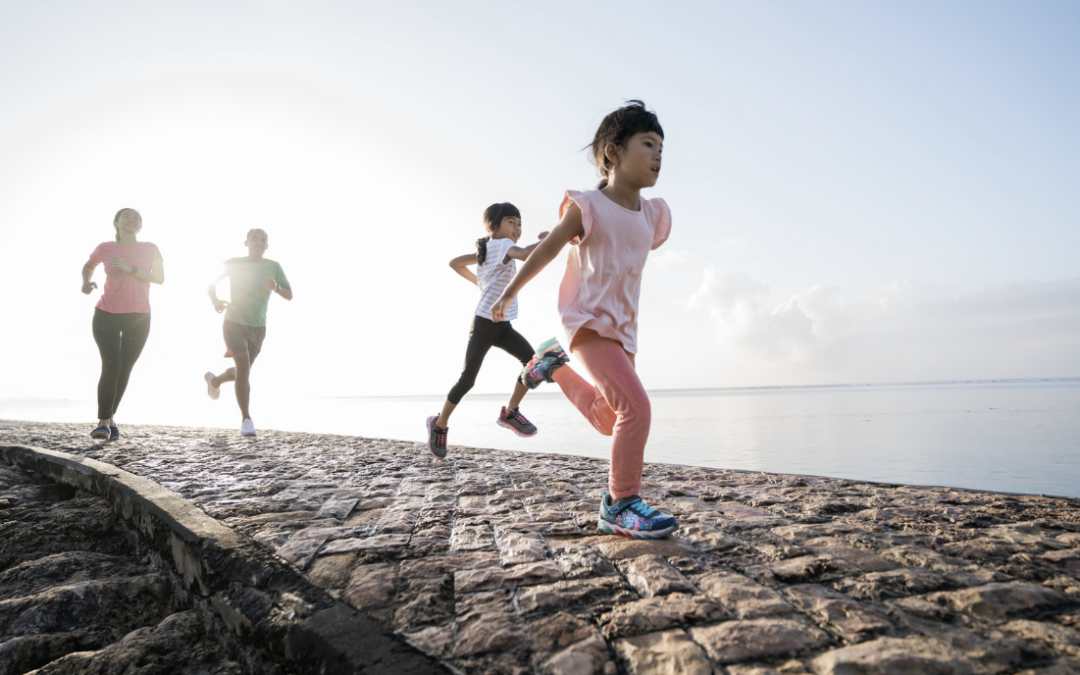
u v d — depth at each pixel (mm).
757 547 1840
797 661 1118
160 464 3512
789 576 1565
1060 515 2234
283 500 2584
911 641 1183
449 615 1371
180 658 1646
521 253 3525
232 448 4410
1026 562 1666
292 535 2021
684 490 2879
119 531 2635
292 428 15234
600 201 2068
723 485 3033
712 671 1083
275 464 3652
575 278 2176
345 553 1821
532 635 1254
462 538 1991
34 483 3508
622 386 2014
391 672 1145
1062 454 7340
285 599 1531
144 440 4770
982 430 11633
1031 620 1288
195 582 1901
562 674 1104
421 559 1760
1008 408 21031
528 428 3953
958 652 1136
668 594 1452
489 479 3205
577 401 2414
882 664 1090
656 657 1144
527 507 2502
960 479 5781
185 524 2105
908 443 9500
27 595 1962
